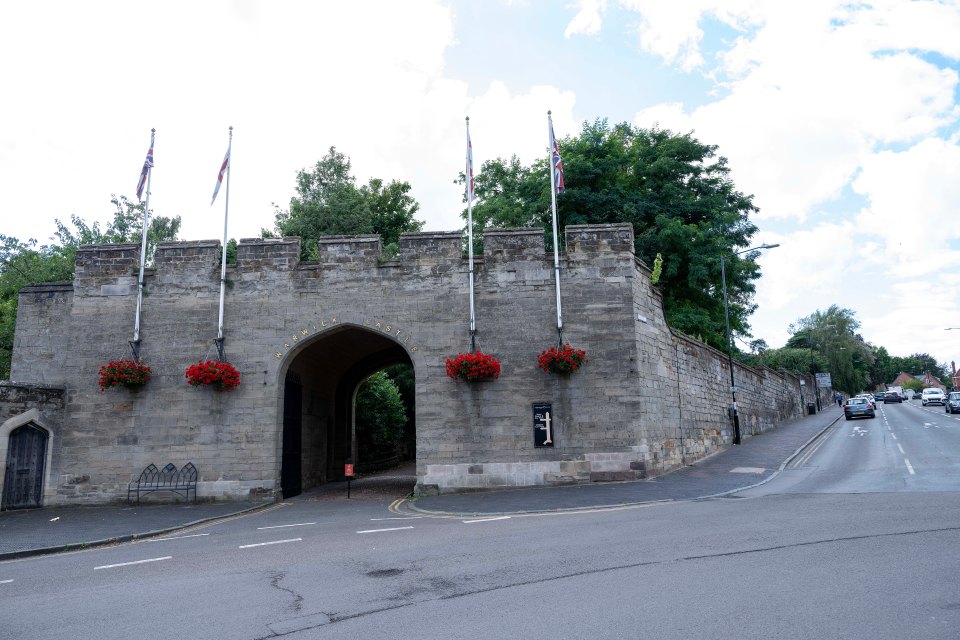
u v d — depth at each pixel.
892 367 138.75
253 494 19.11
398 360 28.48
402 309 19.95
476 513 14.94
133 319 20.22
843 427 38.91
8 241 34.44
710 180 37.50
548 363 19.14
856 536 9.37
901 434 31.28
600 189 35.12
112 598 7.87
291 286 20.20
